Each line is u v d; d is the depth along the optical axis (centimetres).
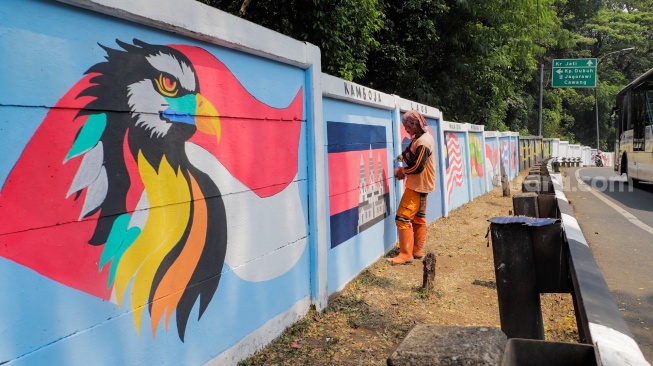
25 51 207
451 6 1563
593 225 1005
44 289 213
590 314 188
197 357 308
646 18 5900
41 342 212
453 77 1750
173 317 289
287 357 365
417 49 1631
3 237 197
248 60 362
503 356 145
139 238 264
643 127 1598
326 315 454
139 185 264
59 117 221
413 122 628
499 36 1761
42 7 214
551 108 4859
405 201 637
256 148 371
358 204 583
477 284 561
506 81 2028
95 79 238
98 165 240
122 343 254
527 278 291
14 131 202
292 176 426
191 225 302
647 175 1549
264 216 381
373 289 535
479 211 1094
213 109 322
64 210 222
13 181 202
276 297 398
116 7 242
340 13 1015
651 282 611
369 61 1539
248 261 360
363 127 610
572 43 3772
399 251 702
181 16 285
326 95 496
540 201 499
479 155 1430
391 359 142
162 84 280
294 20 1043
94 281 238
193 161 305
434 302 496
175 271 290
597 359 152
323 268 469
